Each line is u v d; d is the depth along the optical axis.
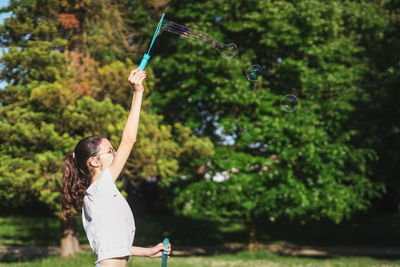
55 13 8.94
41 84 8.63
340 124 12.80
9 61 8.48
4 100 8.77
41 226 18.70
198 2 12.13
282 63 11.59
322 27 11.84
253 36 12.52
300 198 11.41
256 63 12.59
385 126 13.72
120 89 9.10
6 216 20.73
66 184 2.39
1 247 14.04
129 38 10.40
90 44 9.27
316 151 11.77
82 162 2.27
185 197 11.92
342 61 12.81
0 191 8.21
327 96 12.47
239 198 11.41
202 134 12.31
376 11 13.70
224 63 11.09
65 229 10.52
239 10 11.91
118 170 2.18
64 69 8.80
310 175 12.15
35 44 8.75
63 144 8.31
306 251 14.45
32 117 8.49
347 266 10.70
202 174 12.14
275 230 19.53
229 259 11.85
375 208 25.45
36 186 7.94
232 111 12.37
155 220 21.17
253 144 11.85
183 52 11.66
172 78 12.36
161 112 12.34
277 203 11.97
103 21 9.34
